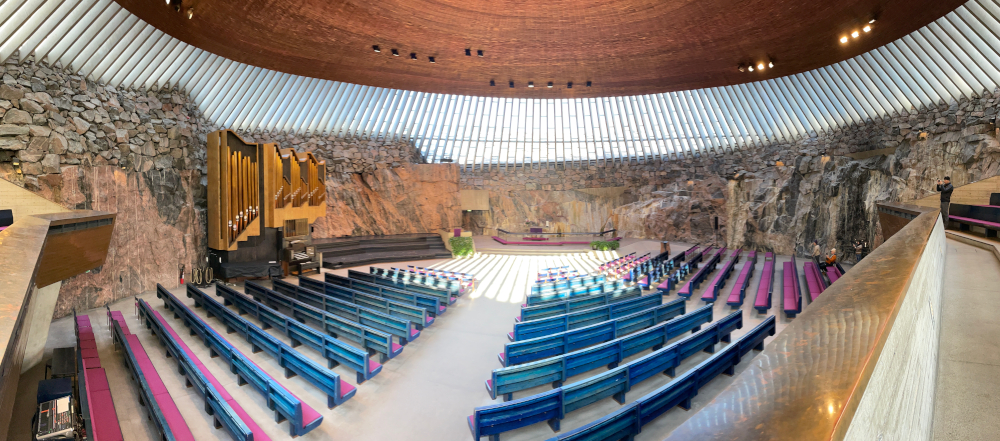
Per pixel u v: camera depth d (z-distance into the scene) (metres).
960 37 13.71
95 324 10.00
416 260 19.28
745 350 6.52
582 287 11.36
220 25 12.12
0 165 9.70
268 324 9.09
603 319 8.79
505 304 11.16
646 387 6.10
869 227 18.25
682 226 24.55
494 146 26.81
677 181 25.86
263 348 7.35
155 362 7.43
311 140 21.45
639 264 14.54
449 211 24.20
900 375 1.30
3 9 9.15
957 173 15.62
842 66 17.39
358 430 5.36
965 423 1.93
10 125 9.82
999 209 10.22
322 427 5.42
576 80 17.88
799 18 12.27
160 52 13.30
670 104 23.34
